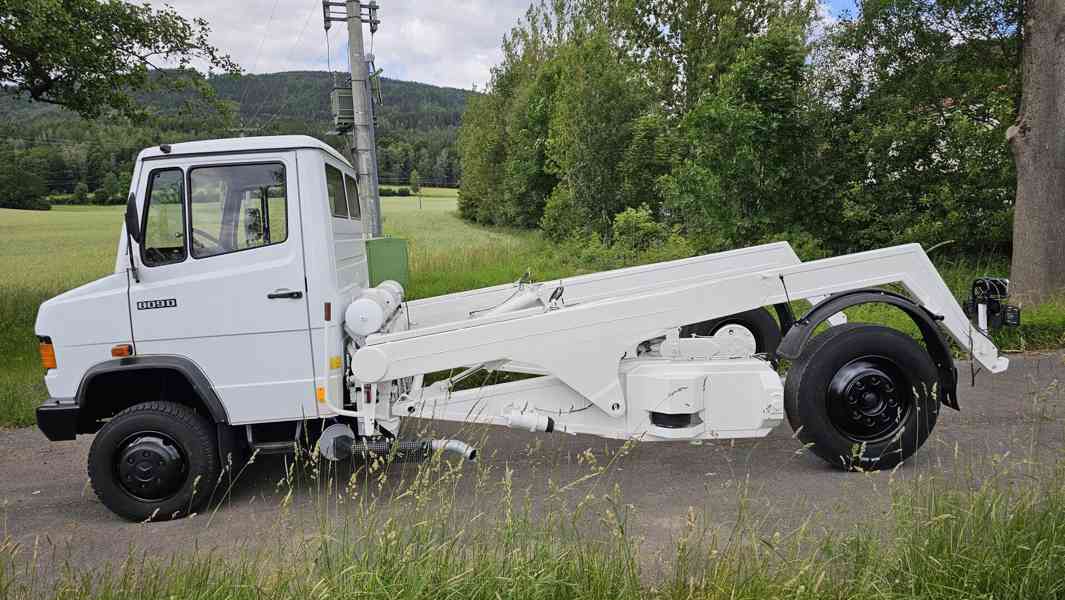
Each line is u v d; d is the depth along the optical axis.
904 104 14.24
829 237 14.43
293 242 4.70
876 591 2.89
